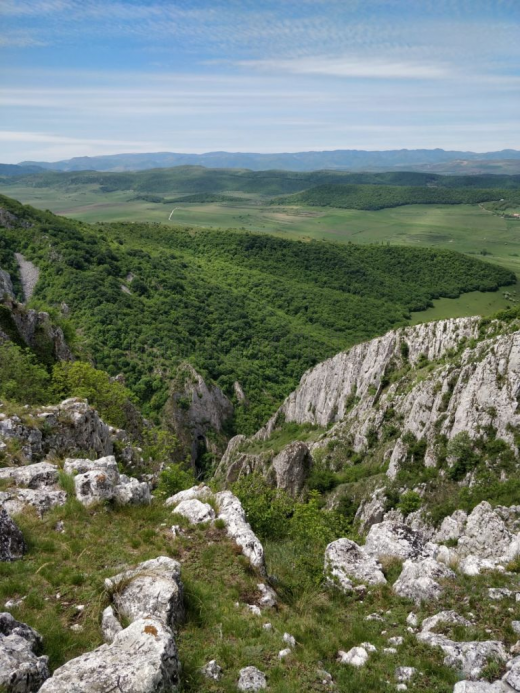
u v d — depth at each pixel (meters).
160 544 18.33
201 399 137.00
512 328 73.88
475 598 17.33
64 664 10.53
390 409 90.19
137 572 14.82
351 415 104.94
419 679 13.15
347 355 121.50
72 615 13.52
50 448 30.50
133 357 147.88
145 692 9.70
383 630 16.38
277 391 167.38
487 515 27.28
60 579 15.08
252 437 137.25
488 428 59.62
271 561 20.97
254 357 185.38
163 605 13.39
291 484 81.50
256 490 29.70
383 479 69.44
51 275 181.38
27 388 46.53
